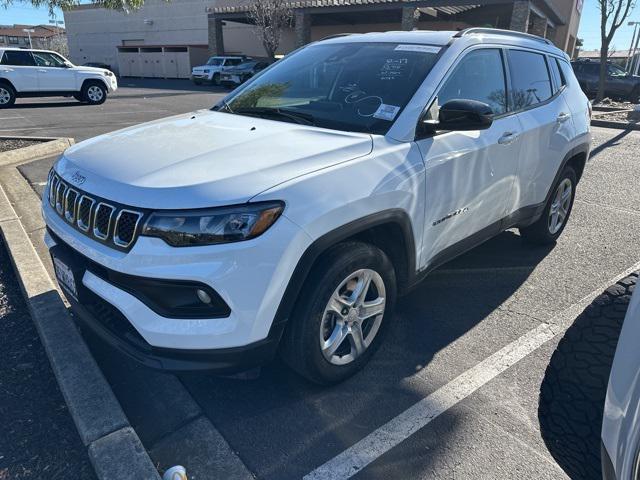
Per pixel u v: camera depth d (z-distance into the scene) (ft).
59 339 9.68
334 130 9.42
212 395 9.06
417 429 8.35
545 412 6.59
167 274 7.03
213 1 121.49
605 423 4.89
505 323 11.55
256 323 7.42
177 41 131.54
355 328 9.07
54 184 9.18
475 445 8.04
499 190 11.83
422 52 10.73
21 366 9.59
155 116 45.16
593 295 12.91
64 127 37.63
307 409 8.75
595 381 6.20
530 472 7.55
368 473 7.52
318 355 8.47
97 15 143.43
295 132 9.21
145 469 7.04
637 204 20.75
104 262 7.51
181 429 8.20
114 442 7.45
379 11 84.28
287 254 7.36
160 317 7.29
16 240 14.12
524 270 14.30
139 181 7.48
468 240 11.43
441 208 10.02
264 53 115.55
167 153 8.36
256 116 10.78
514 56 12.66
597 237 16.94
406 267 9.70
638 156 30.12
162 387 9.16
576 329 6.51
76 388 8.46
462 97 10.75
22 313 11.43
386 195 8.56
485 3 69.51
